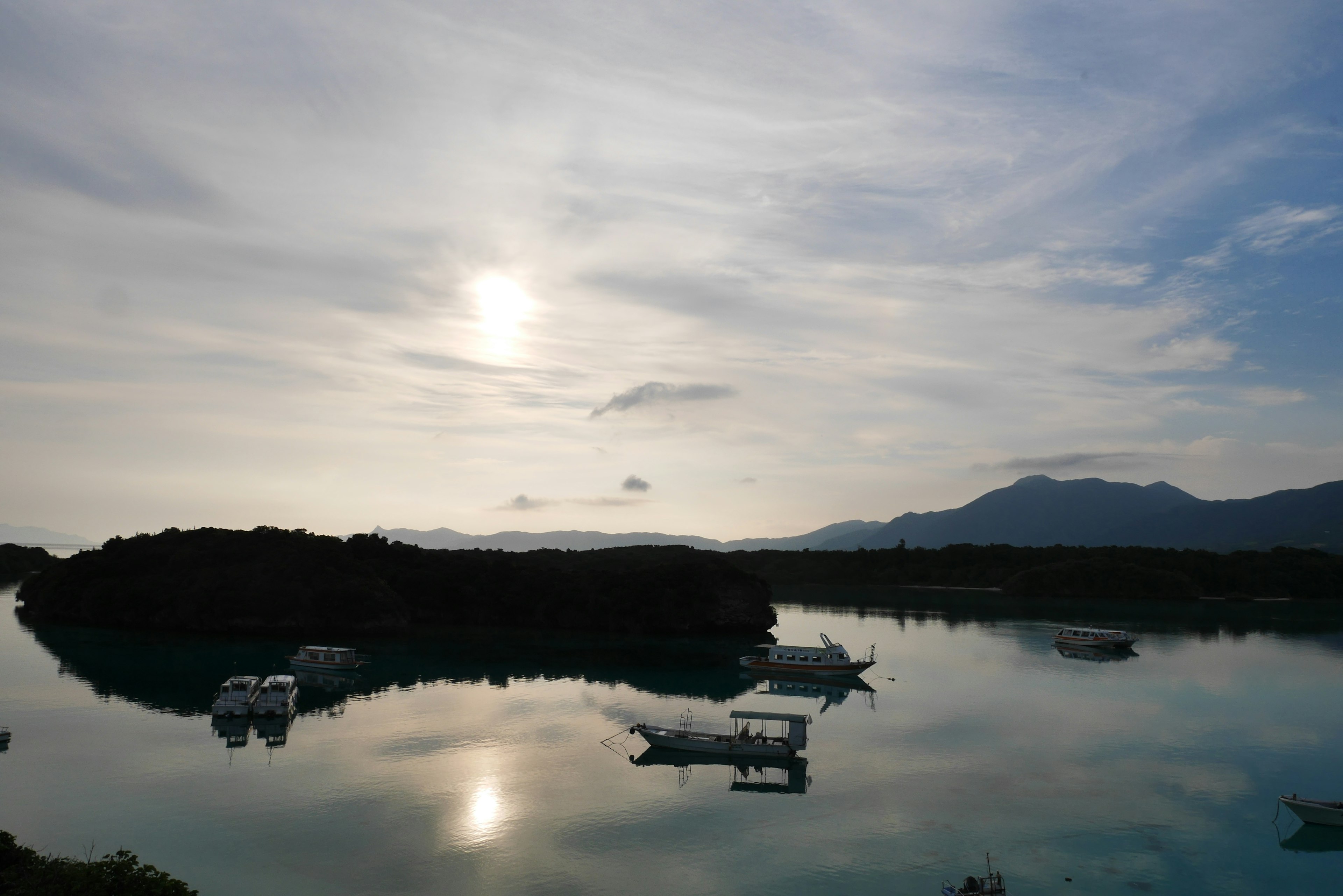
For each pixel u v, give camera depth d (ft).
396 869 164.25
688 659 431.43
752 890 159.12
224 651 421.59
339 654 371.15
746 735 244.22
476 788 211.00
